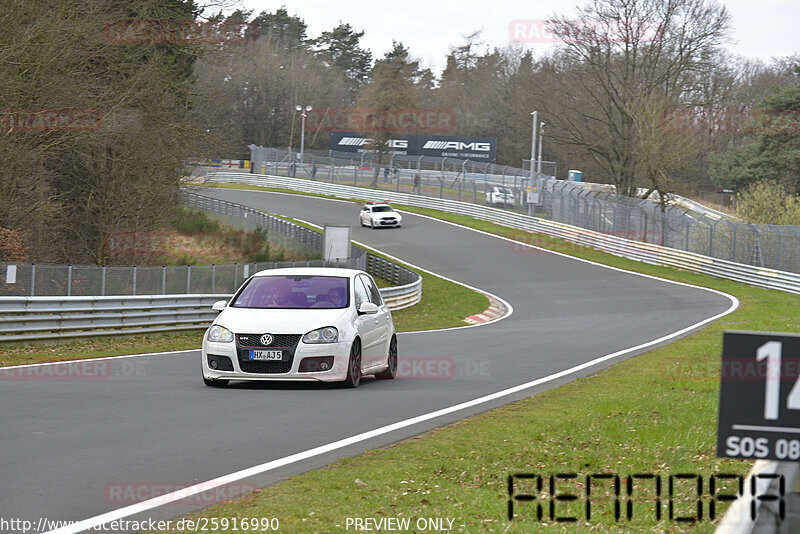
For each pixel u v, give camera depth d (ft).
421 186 607.37
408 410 80.64
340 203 599.16
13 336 143.84
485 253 410.93
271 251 380.37
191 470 53.98
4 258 205.26
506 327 213.46
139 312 171.53
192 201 485.56
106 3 217.56
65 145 212.84
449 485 52.34
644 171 456.86
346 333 94.17
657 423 77.61
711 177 624.59
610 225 428.15
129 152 239.30
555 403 88.02
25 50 188.75
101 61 222.69
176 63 247.50
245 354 91.81
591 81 486.38
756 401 29.84
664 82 469.57
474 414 80.07
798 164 577.84
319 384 98.99
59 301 152.35
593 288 320.29
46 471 52.95
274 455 59.00
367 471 54.39
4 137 194.49
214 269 204.64
